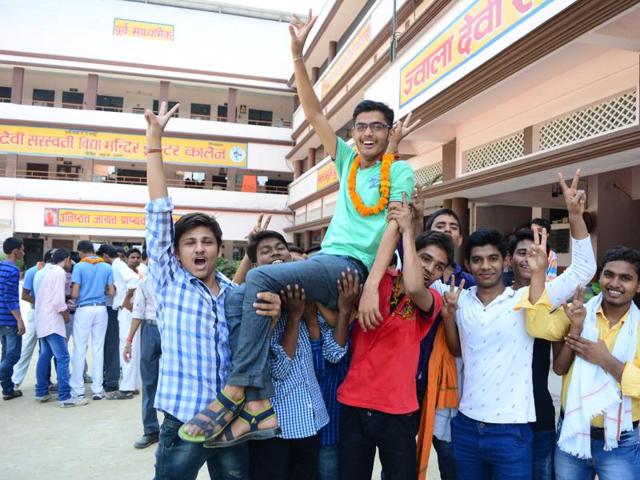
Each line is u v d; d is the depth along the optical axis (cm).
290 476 236
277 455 225
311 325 247
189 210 2189
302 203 1983
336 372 258
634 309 226
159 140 233
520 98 633
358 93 1296
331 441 254
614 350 220
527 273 288
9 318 559
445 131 788
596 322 229
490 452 232
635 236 783
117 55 2170
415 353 232
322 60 2067
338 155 259
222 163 2241
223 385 213
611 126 496
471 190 738
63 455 407
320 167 1727
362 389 227
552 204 851
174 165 2377
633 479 214
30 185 2039
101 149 2105
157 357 431
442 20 650
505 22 520
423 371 261
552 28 460
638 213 788
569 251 880
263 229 299
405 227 214
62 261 561
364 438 229
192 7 2284
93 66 2141
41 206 2047
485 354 237
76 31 2138
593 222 776
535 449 248
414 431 230
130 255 629
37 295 539
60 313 544
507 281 342
